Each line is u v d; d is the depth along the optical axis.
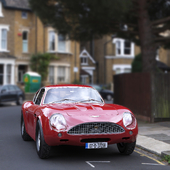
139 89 12.20
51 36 31.97
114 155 6.64
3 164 5.82
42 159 6.21
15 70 30.12
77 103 6.71
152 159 6.36
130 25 16.22
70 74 33.78
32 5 14.68
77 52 34.34
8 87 21.42
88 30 15.34
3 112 16.17
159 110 11.38
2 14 29.39
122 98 14.13
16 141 8.30
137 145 7.59
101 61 39.62
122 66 37.69
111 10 12.18
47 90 7.09
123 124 5.88
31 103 8.04
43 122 5.85
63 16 14.88
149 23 14.58
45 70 30.91
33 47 31.39
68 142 5.63
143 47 14.68
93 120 5.68
